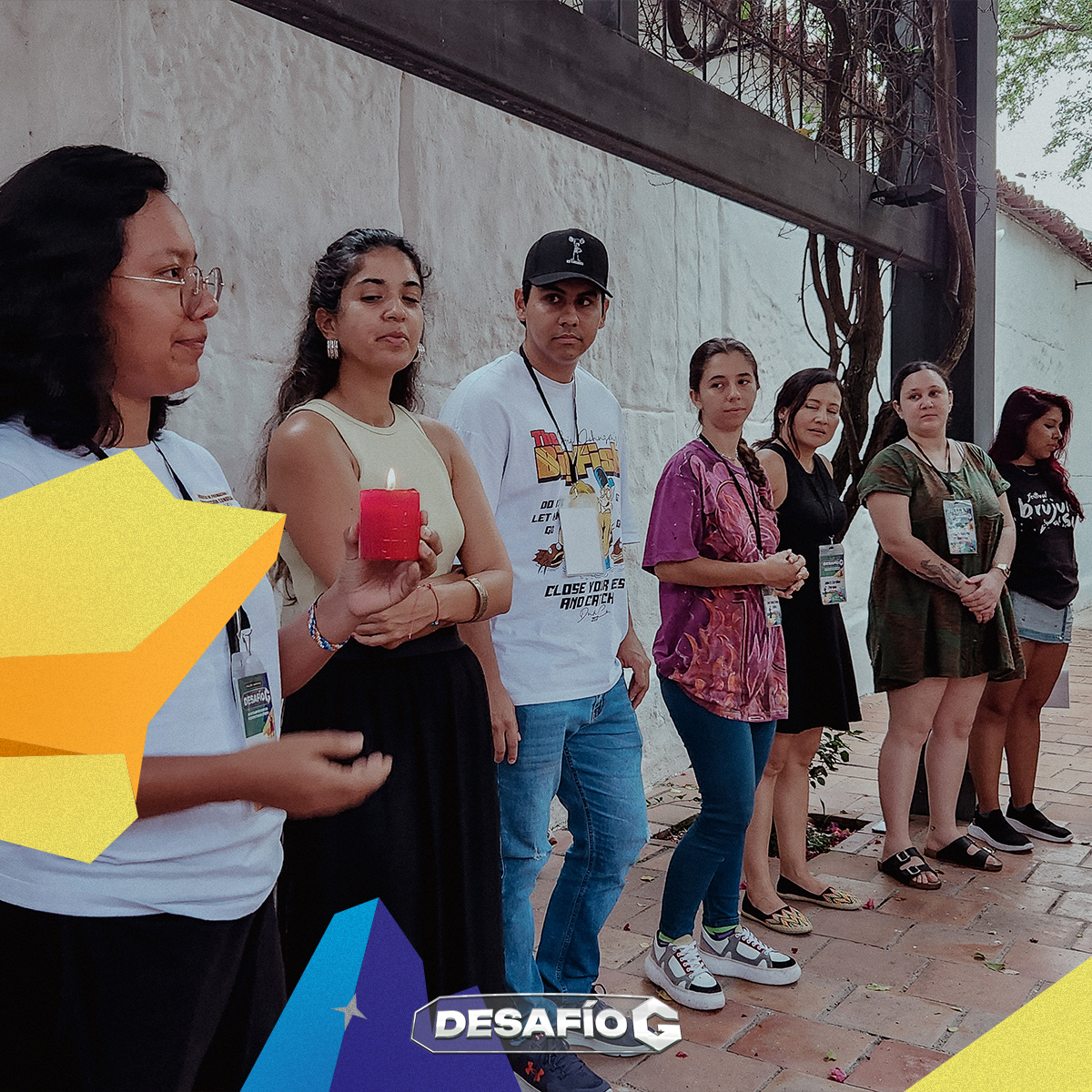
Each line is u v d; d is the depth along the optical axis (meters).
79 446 1.13
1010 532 3.74
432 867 1.82
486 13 2.12
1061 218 10.12
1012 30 10.36
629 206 4.47
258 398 2.81
